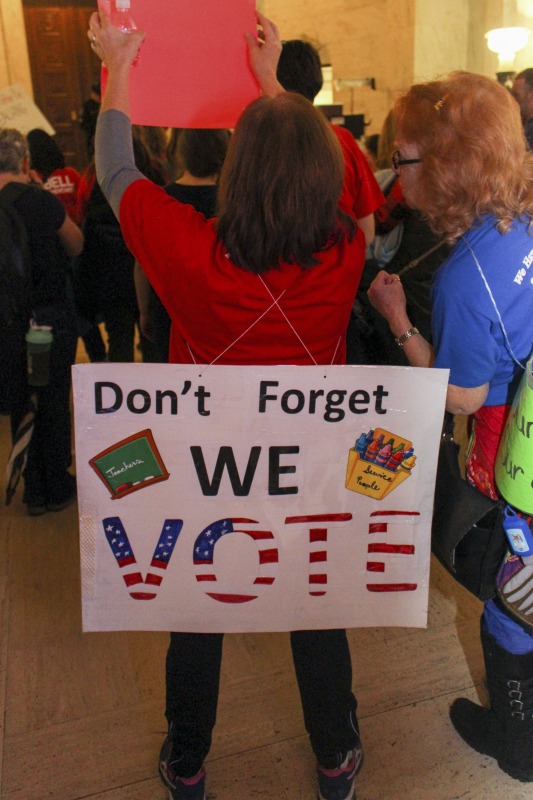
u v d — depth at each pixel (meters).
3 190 2.84
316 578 1.50
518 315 1.39
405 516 1.48
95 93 4.52
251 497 1.43
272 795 1.87
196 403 1.37
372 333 2.08
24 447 2.96
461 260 1.40
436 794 1.87
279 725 2.08
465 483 1.56
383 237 3.17
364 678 2.24
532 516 1.49
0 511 3.27
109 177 1.43
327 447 1.42
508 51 6.41
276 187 1.27
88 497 1.42
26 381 2.91
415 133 1.43
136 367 1.35
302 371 1.37
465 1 7.63
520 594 1.56
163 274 1.37
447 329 1.42
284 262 1.34
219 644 1.66
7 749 2.01
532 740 1.81
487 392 1.48
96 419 1.37
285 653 2.36
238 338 1.39
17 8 8.61
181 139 2.37
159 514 1.44
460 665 2.29
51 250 2.92
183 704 1.66
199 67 1.56
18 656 2.37
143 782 1.91
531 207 1.39
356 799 1.85
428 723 2.08
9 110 4.02
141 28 1.52
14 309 2.79
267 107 1.30
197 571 1.48
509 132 1.38
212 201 2.36
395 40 7.72
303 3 8.82
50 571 2.83
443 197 1.41
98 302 3.68
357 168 2.24
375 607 1.53
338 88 8.22
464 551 1.61
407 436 1.42
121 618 1.50
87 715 2.13
